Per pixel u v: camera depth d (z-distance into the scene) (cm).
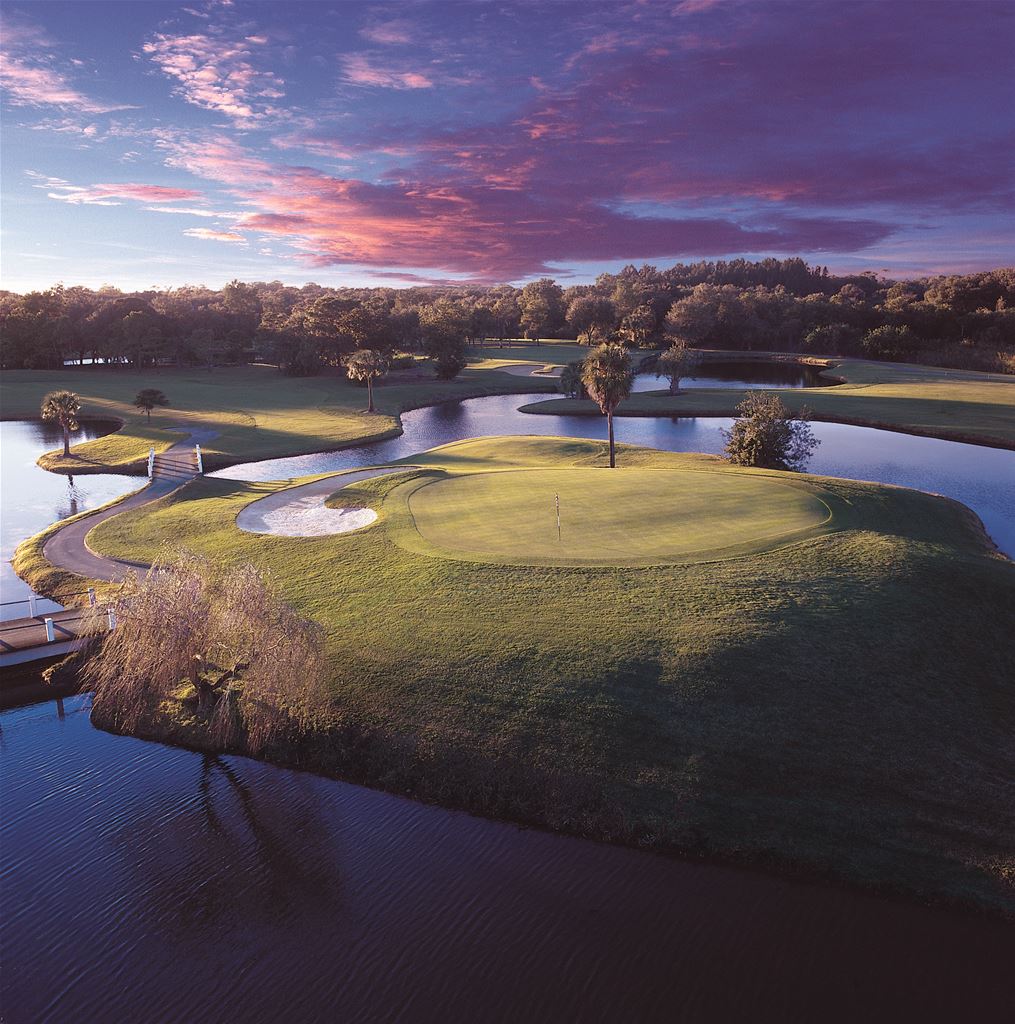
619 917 1533
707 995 1341
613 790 1867
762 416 5425
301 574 3114
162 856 1762
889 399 9494
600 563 2892
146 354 14650
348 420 8994
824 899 1571
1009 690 2184
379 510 3841
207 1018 1321
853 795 1811
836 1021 1287
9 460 6981
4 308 17112
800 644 2286
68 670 2630
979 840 1688
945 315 16188
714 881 1627
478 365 15150
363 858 1733
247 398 10738
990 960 1419
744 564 2828
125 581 2405
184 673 2270
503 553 3061
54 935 1527
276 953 1463
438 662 2341
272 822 1873
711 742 1961
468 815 1869
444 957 1439
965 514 4019
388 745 2075
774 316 18462
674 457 5966
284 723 2191
